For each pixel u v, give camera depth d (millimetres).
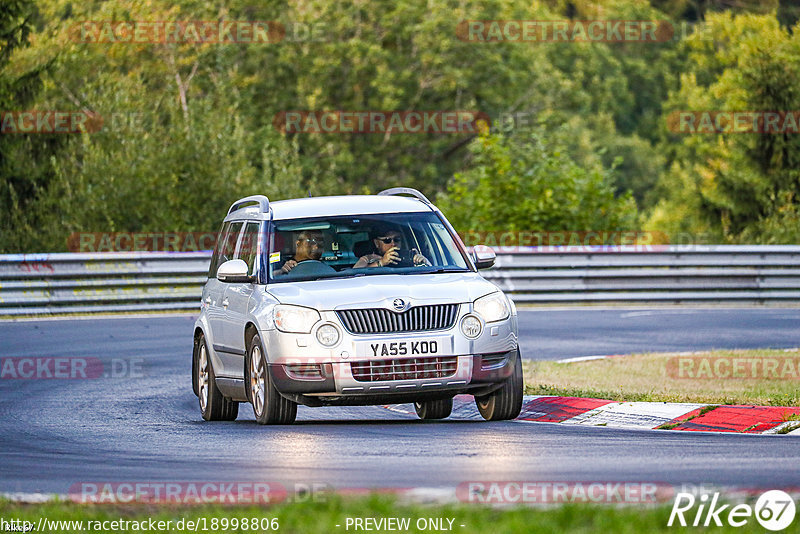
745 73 183375
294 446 33281
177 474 28922
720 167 184250
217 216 136375
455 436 34781
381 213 41438
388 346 36344
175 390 51469
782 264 96625
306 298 37219
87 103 143250
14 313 85438
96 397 49188
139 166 132625
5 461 31984
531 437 34438
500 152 122875
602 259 95125
